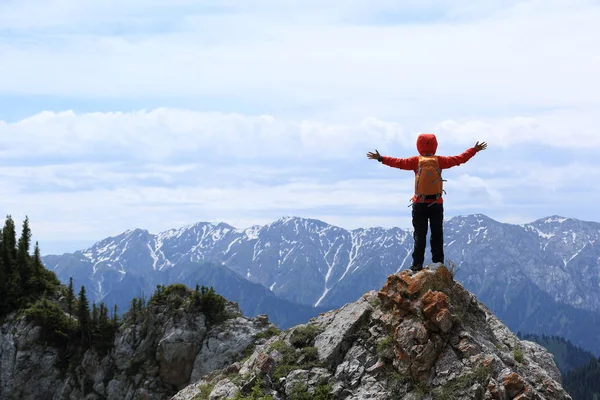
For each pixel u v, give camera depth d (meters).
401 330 21.89
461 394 19.97
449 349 21.06
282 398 22.89
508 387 19.94
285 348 24.77
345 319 24.38
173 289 100.06
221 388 24.31
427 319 21.70
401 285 22.95
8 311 123.88
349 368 22.69
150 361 93.62
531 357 24.41
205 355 86.94
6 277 128.50
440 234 23.97
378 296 23.97
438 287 22.64
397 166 24.14
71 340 112.94
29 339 114.31
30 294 128.50
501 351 21.83
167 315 96.69
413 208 24.11
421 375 21.03
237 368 27.02
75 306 122.94
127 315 105.06
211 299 92.94
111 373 98.25
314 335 24.83
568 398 21.42
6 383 109.38
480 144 24.02
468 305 23.14
